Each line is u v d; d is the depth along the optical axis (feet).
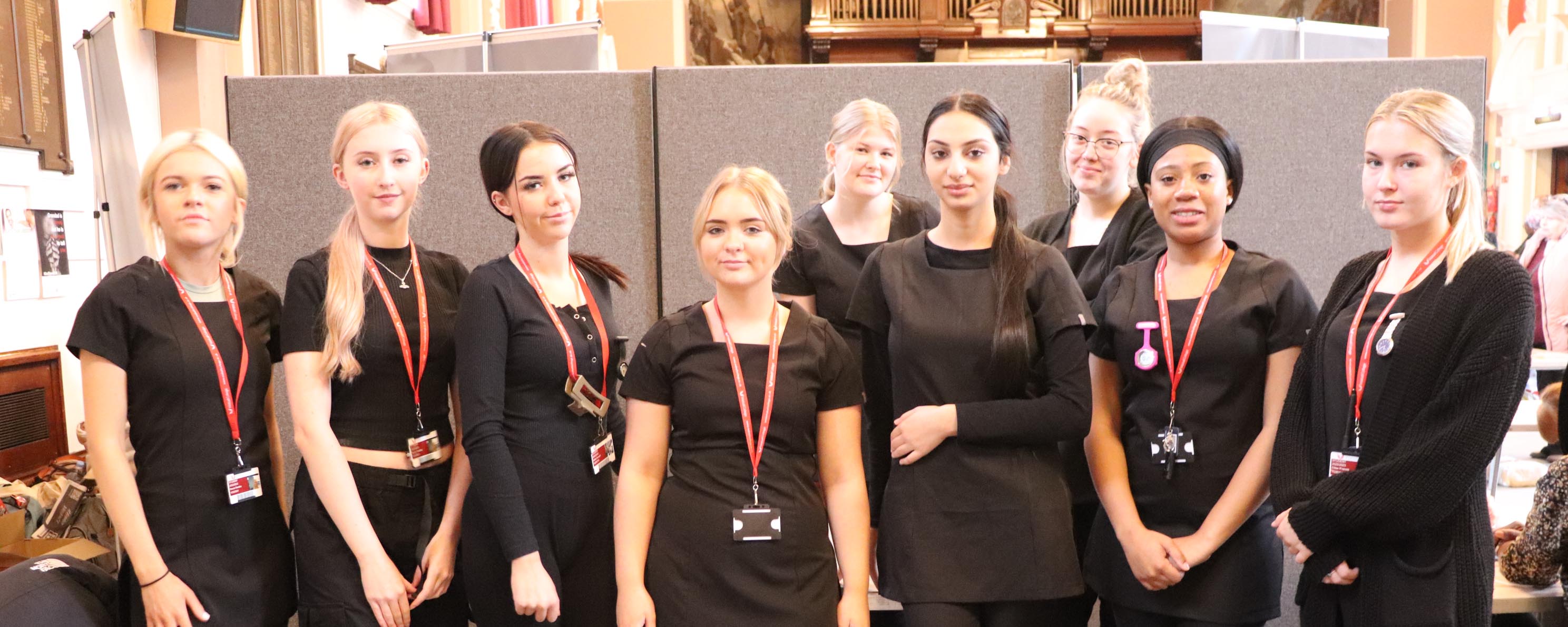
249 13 15.05
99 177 12.34
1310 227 9.80
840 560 5.90
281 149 9.73
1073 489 7.06
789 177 9.89
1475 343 5.16
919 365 5.97
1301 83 9.67
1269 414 6.01
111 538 9.92
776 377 5.81
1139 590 6.12
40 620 6.05
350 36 20.13
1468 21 32.07
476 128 9.82
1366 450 5.45
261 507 6.27
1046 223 8.29
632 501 5.85
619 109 9.89
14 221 12.76
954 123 5.92
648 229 9.97
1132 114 7.50
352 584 6.06
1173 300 6.21
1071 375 5.81
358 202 6.25
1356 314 5.70
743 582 5.64
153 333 5.94
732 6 36.81
